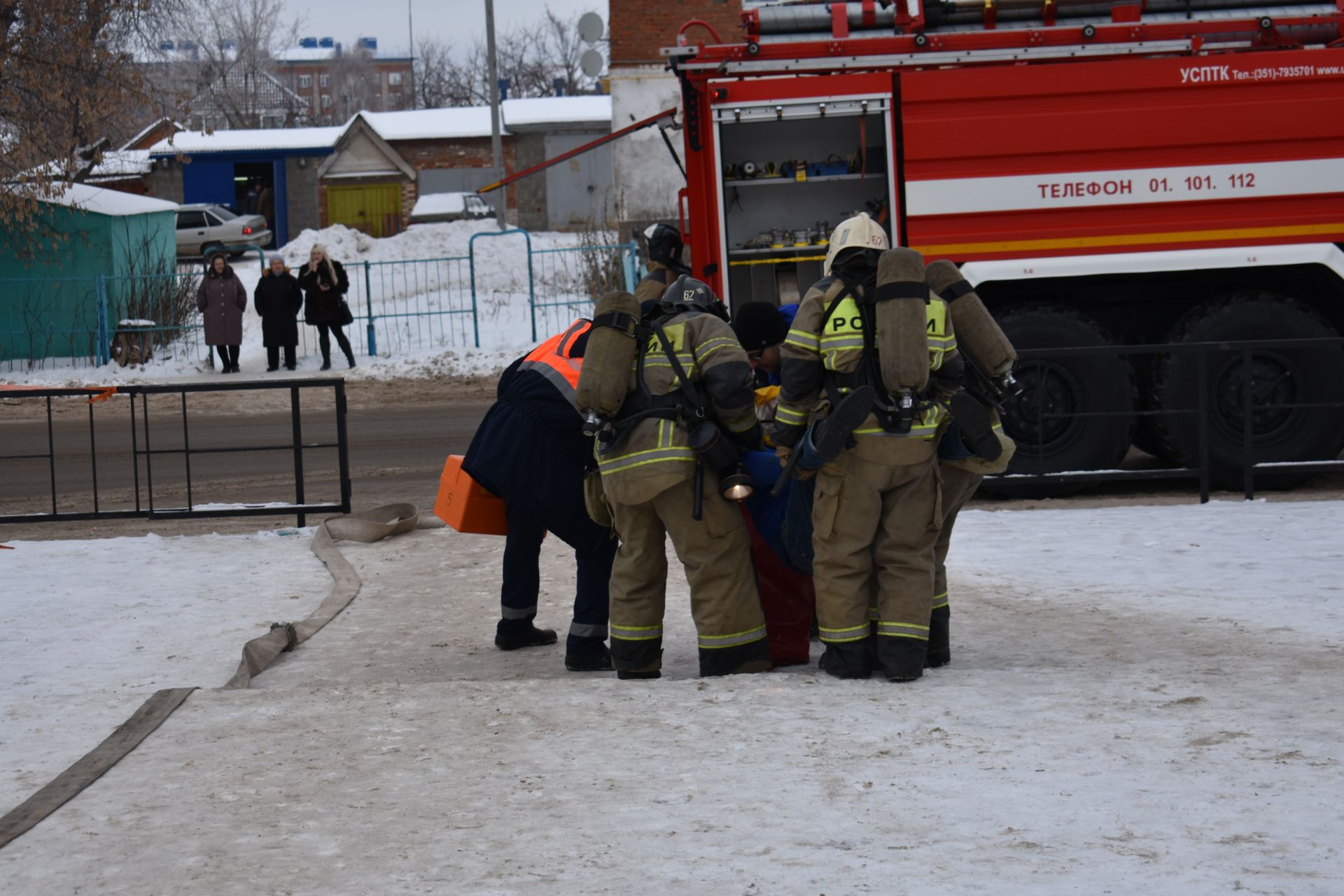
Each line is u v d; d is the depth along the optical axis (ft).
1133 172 35.81
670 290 19.29
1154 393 36.70
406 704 17.20
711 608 19.27
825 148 37.58
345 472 33.91
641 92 101.50
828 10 37.04
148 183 161.79
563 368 21.40
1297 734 14.38
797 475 18.15
